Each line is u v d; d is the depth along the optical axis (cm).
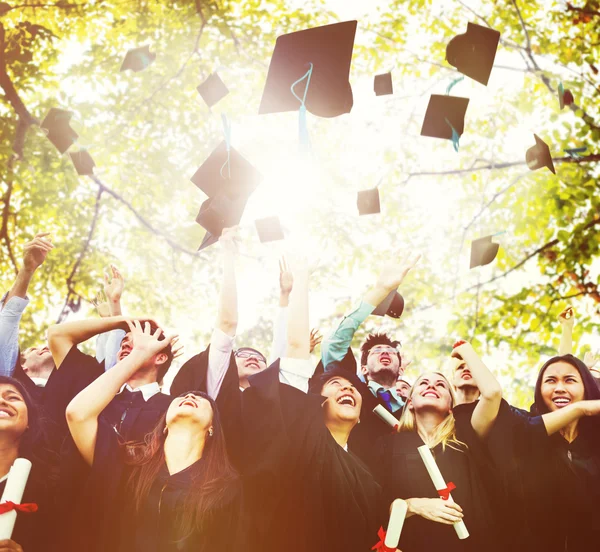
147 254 778
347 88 383
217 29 782
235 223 391
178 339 375
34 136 739
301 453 345
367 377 439
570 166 784
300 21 795
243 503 331
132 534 315
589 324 749
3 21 773
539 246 791
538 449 372
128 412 352
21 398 341
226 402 357
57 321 743
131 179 779
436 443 366
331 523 337
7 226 754
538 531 360
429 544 339
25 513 323
